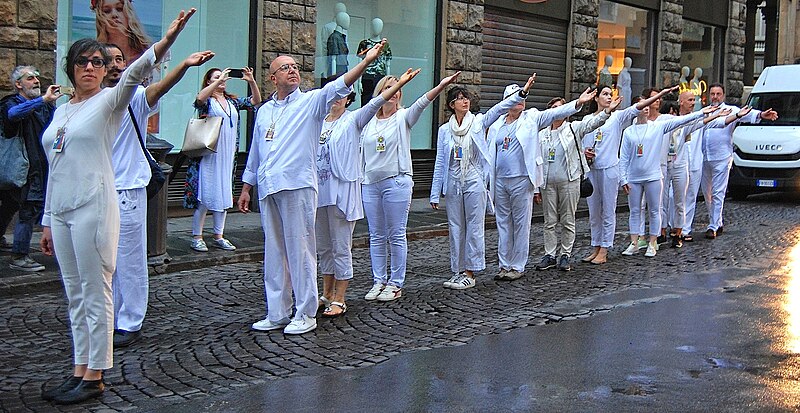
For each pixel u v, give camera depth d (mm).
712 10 26234
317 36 15906
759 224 15727
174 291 9234
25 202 9430
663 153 12297
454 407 5656
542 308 8648
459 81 18250
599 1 21516
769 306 8727
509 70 19484
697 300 9039
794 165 19297
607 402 5746
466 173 9430
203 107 10898
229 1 14586
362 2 16625
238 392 5977
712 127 13422
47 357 6789
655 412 5551
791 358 6828
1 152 9344
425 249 12391
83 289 5723
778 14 29703
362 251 11977
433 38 17984
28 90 9508
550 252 10953
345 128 8031
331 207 8078
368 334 7582
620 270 10906
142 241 7195
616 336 7520
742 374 6391
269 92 15047
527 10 19516
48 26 12211
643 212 12188
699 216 16828
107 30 13023
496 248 12641
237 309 8500
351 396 5891
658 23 23688
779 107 20172
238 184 14594
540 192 10852
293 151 7371
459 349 7102
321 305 8500
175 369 6504
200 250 11055
